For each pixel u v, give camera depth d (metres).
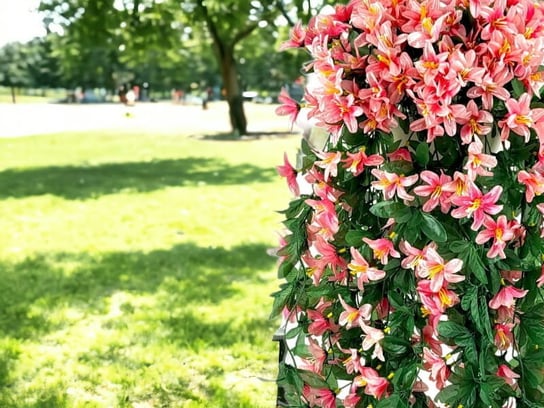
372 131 1.88
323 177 1.97
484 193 1.81
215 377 3.89
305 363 2.15
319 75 1.83
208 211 9.09
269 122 28.61
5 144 18.89
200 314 4.95
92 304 5.19
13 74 55.97
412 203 1.83
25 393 3.69
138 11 19.42
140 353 4.23
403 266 1.78
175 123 27.75
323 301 2.07
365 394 1.98
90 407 3.53
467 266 1.77
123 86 45.19
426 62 1.70
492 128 1.81
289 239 2.10
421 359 1.84
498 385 1.78
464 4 1.76
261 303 5.21
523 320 1.82
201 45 28.19
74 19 19.31
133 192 10.61
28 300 5.27
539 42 1.74
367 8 1.83
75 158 15.71
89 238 7.45
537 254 1.77
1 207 9.25
